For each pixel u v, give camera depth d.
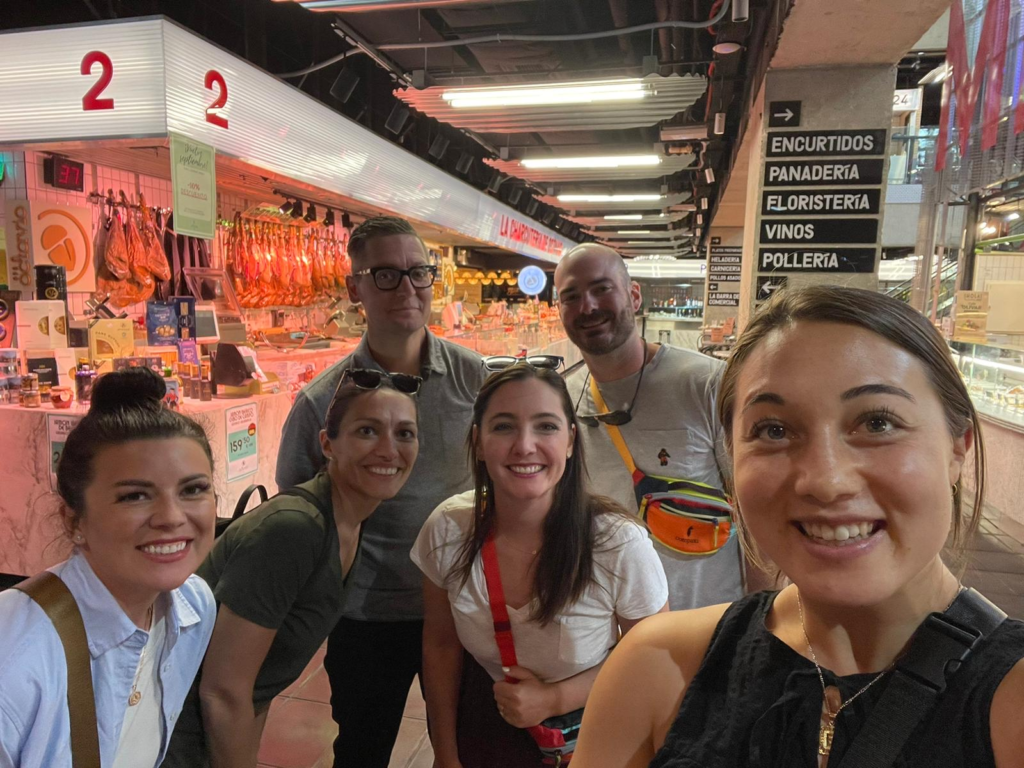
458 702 1.55
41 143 2.86
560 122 4.78
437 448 1.86
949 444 0.63
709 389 1.81
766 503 0.65
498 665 1.45
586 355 1.95
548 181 8.16
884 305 0.64
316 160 4.17
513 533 1.42
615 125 4.84
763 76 3.58
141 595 1.06
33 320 3.34
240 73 3.29
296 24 5.70
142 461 0.99
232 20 4.99
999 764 0.54
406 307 1.84
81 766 0.98
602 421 1.89
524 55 4.97
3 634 0.93
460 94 4.17
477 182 9.45
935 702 0.58
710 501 1.74
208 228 2.86
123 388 1.04
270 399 3.75
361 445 1.44
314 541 1.36
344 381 1.53
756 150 4.09
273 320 6.00
